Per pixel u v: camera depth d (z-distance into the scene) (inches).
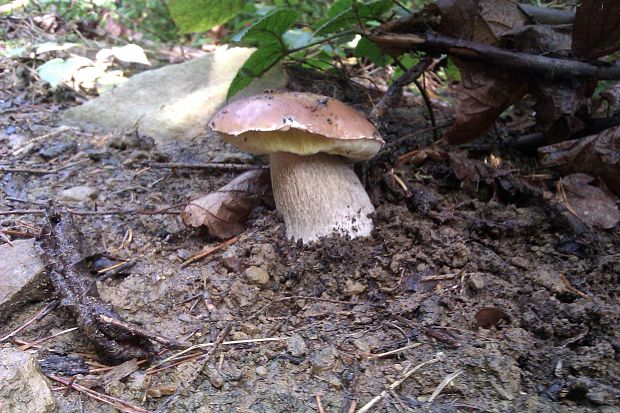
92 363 11.6
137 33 32.7
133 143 20.1
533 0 19.7
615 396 9.7
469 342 11.2
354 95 21.9
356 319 12.2
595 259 13.3
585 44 14.3
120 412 10.4
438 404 10.1
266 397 10.5
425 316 12.0
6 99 23.3
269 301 13.0
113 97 22.1
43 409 9.9
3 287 12.6
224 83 22.0
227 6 20.4
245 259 13.9
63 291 12.4
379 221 14.4
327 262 13.3
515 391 10.2
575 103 14.9
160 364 11.4
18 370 9.8
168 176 18.6
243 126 12.3
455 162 15.9
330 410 10.2
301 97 12.9
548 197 14.8
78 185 18.2
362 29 16.3
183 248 15.1
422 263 13.4
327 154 13.9
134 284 13.4
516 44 15.0
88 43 29.0
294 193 13.7
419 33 15.4
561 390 10.1
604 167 14.8
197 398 10.6
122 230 15.9
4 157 19.6
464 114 15.8
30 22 29.5
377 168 15.7
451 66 19.9
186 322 12.6
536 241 14.4
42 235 13.9
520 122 20.3
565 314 11.6
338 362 11.1
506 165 16.6
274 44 18.3
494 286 12.7
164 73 22.6
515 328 11.5
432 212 14.8
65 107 23.2
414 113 21.0
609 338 10.9
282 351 11.6
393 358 11.2
